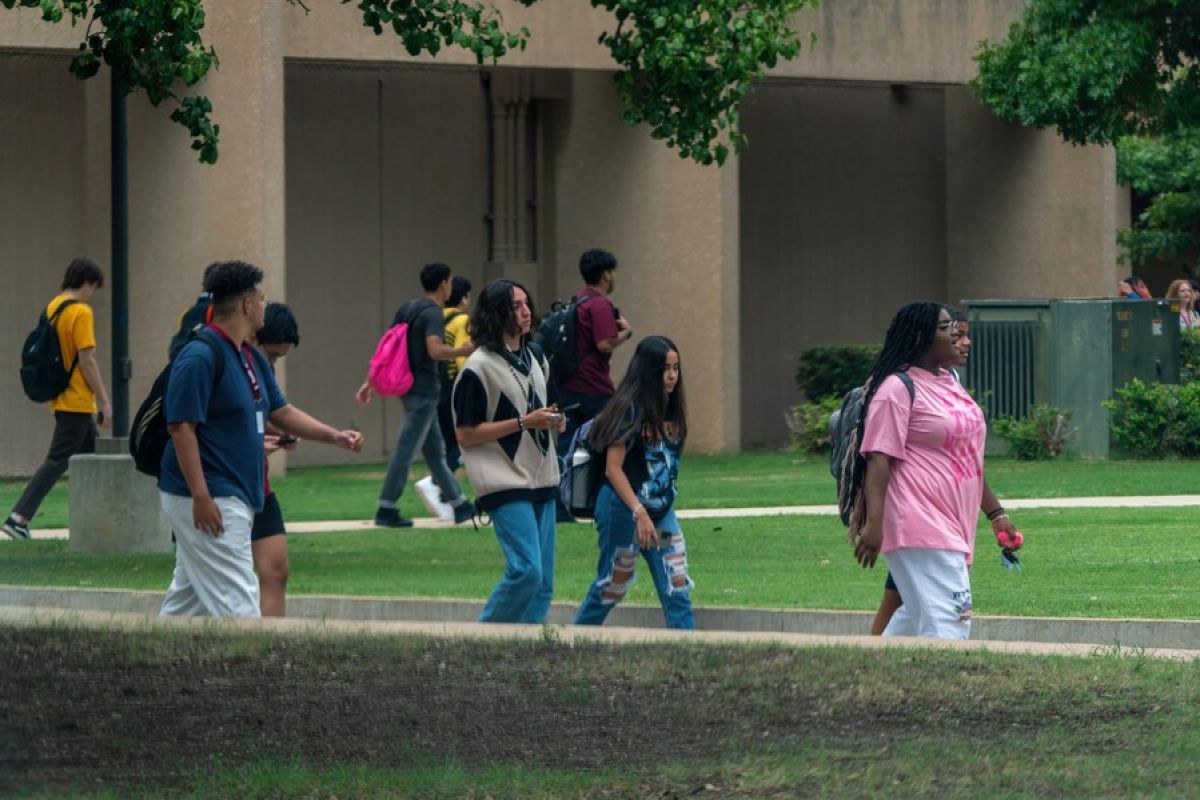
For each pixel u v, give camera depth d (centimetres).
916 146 7400
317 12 5753
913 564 2361
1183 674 2144
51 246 5966
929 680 2106
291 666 2219
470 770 1784
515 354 2705
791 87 7194
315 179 6347
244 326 2497
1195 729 1902
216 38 5603
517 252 6538
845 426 2544
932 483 2355
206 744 1898
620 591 2830
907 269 7400
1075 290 7100
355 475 5947
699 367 6356
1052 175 7100
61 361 4178
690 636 2369
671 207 6359
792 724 1955
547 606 2741
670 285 6372
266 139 5644
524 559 2664
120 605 3178
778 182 7194
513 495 2675
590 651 2270
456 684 2130
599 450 2789
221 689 2117
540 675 2161
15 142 5934
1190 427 5734
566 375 4144
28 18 5450
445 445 4550
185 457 2428
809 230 7238
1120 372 5794
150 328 5681
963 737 1891
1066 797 1673
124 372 3947
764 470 5809
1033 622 2847
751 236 7156
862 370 6581
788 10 4094
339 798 1692
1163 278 9500
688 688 2098
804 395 7156
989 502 2505
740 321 7125
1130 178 8575
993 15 6681
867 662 2189
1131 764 1775
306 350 6350
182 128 5641
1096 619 2828
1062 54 6184
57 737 1927
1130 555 3650
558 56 6034
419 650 2283
